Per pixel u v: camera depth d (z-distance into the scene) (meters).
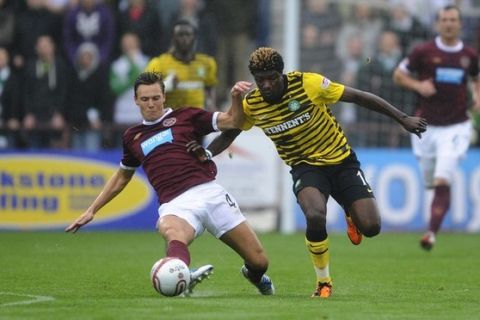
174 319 19.19
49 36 50.41
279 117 24.52
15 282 27.70
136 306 21.33
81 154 48.81
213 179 24.16
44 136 50.06
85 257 35.88
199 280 22.56
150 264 33.41
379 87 52.25
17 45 50.19
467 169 50.53
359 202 24.38
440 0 53.25
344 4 52.41
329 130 24.91
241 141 49.72
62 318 19.44
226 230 23.73
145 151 24.11
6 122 49.88
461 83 39.53
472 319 20.03
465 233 49.72
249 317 19.56
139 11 50.50
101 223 49.25
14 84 49.69
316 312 20.59
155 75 24.36
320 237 23.92
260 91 24.09
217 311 20.45
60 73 49.84
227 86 52.31
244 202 49.84
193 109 24.50
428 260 35.44
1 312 20.45
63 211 48.81
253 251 23.91
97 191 48.88
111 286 26.77
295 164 25.05
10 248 39.53
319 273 24.45
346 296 24.50
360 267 32.91
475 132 52.19
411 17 52.91
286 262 34.56
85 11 50.06
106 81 50.16
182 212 23.31
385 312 20.95
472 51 39.66
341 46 52.25
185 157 23.95
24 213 48.69
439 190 38.97
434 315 20.59
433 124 39.81
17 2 50.47
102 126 50.25
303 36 51.91
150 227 49.47
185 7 50.72
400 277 29.83
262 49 23.67
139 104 24.27
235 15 52.44
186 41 39.53
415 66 39.72
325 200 24.27
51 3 51.16
